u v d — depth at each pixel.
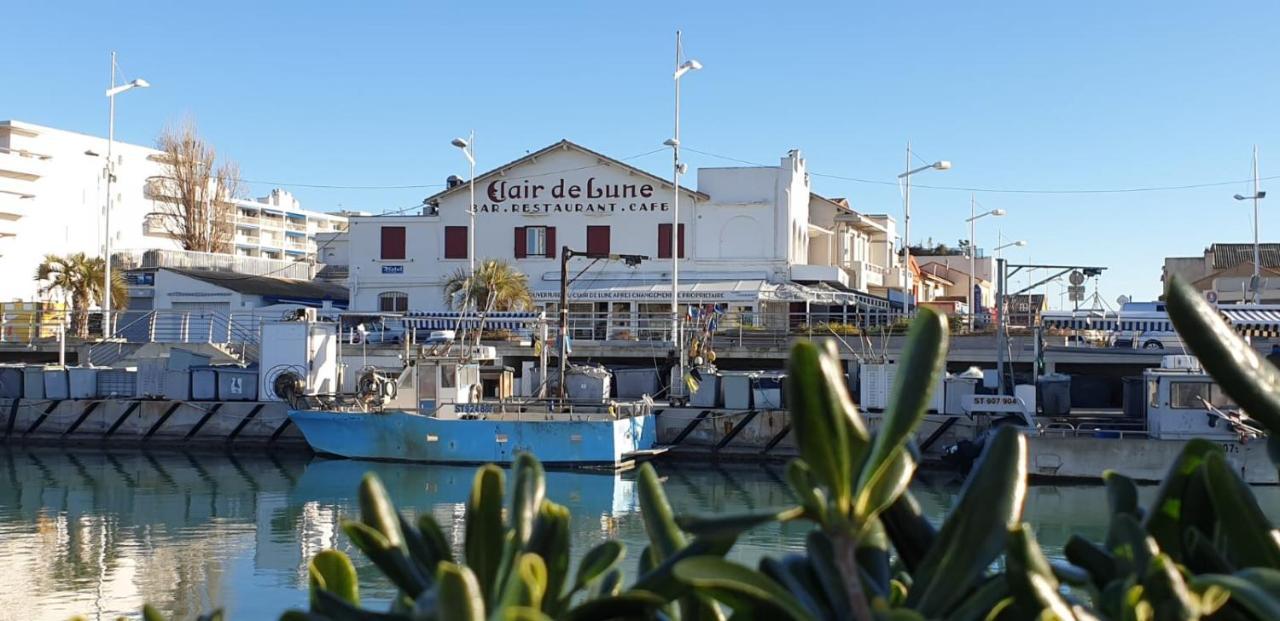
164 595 17.33
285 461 34.62
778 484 30.39
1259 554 2.25
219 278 61.41
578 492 28.30
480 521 2.33
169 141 82.69
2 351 47.81
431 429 33.03
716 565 1.99
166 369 39.00
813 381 1.96
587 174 56.19
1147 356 38.28
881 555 2.47
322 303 60.72
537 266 56.34
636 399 38.12
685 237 55.28
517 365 44.84
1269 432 2.17
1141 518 2.55
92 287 55.94
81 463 34.69
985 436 29.22
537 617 1.78
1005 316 38.31
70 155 91.12
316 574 2.66
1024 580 2.04
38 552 20.88
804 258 59.28
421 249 57.44
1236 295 61.84
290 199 124.25
